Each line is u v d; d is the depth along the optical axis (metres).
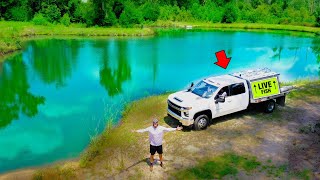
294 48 43.28
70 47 42.50
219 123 14.30
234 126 13.97
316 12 81.75
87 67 29.84
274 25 78.06
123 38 52.91
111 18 67.19
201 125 13.45
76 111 17.27
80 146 13.03
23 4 74.44
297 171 10.20
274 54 37.97
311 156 11.19
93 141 12.71
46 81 24.58
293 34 62.22
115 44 45.53
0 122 15.84
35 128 15.03
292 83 21.97
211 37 55.47
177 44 45.75
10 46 38.62
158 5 87.06
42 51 39.12
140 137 13.05
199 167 10.53
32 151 12.65
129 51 39.16
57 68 29.52
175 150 11.77
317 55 37.62
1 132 14.56
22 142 13.52
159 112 16.06
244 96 14.42
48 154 12.37
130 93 20.58
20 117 16.58
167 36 56.41
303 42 49.81
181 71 27.92
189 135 13.03
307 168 10.37
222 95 13.66
